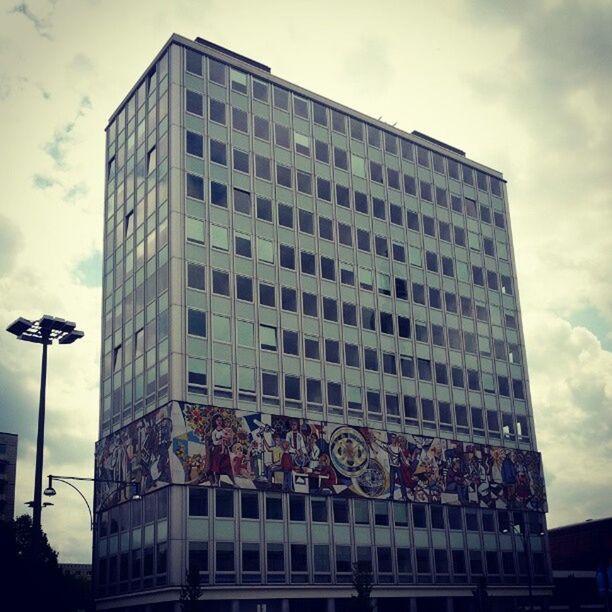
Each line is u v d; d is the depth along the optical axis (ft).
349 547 203.10
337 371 215.10
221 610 180.75
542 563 245.45
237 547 184.14
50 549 233.35
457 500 229.25
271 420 197.26
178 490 180.04
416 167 258.37
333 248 226.38
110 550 203.10
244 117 220.23
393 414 223.30
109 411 215.10
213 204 206.08
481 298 261.44
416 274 245.24
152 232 208.85
